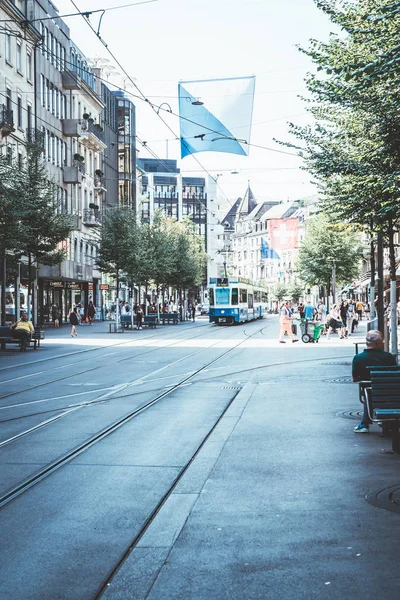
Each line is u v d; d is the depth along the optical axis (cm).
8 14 4416
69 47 6203
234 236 17475
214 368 2156
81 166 6200
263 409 1328
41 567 545
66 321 6388
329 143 1628
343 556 556
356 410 1303
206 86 1791
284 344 3306
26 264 4547
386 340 2147
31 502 727
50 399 1514
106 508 702
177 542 596
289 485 775
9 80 4481
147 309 7588
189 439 1056
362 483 777
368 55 1273
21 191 3259
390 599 475
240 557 559
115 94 8756
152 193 13962
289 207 14600
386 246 2173
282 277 14225
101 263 5066
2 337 2972
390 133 1230
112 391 1631
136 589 500
